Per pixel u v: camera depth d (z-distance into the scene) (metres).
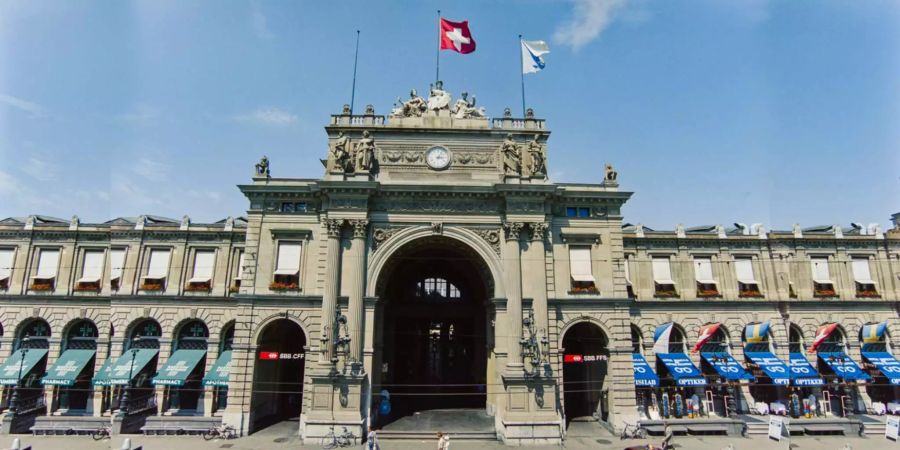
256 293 34.97
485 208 36.00
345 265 34.66
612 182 37.72
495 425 33.50
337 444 31.05
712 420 35.12
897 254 43.78
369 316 33.91
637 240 43.06
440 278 46.22
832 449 31.56
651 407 38.44
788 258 43.28
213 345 39.66
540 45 39.56
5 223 42.59
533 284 34.59
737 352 41.25
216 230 42.00
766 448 31.52
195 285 40.75
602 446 31.44
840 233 43.78
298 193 36.28
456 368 44.91
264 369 36.56
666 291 42.00
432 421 35.91
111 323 40.44
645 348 41.09
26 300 41.03
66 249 42.22
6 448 30.75
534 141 37.34
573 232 36.84
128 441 26.39
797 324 42.03
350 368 32.38
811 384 38.47
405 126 37.44
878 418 38.59
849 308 42.50
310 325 34.31
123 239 42.00
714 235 43.25
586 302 35.50
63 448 30.31
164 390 38.88
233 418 33.06
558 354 34.50
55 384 37.59
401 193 35.44
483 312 44.84
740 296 42.19
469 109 38.41
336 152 36.09
